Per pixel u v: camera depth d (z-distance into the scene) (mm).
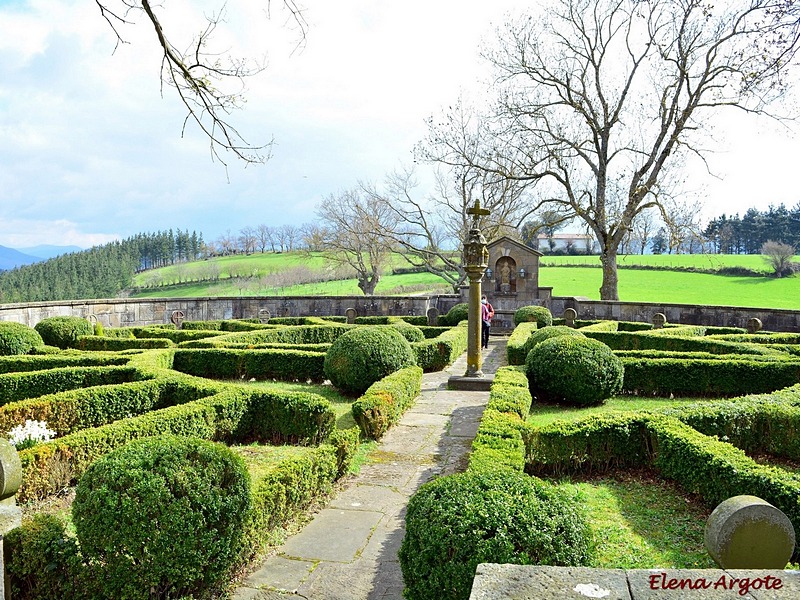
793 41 6109
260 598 3561
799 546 4020
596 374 8492
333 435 5789
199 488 3375
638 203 22344
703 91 19766
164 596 3312
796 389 7398
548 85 22766
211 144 6742
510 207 31969
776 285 35969
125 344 13094
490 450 4820
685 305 21047
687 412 6234
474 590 2164
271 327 17875
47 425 6629
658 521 4699
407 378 8539
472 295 10461
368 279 37344
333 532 4527
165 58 6156
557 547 2857
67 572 3299
